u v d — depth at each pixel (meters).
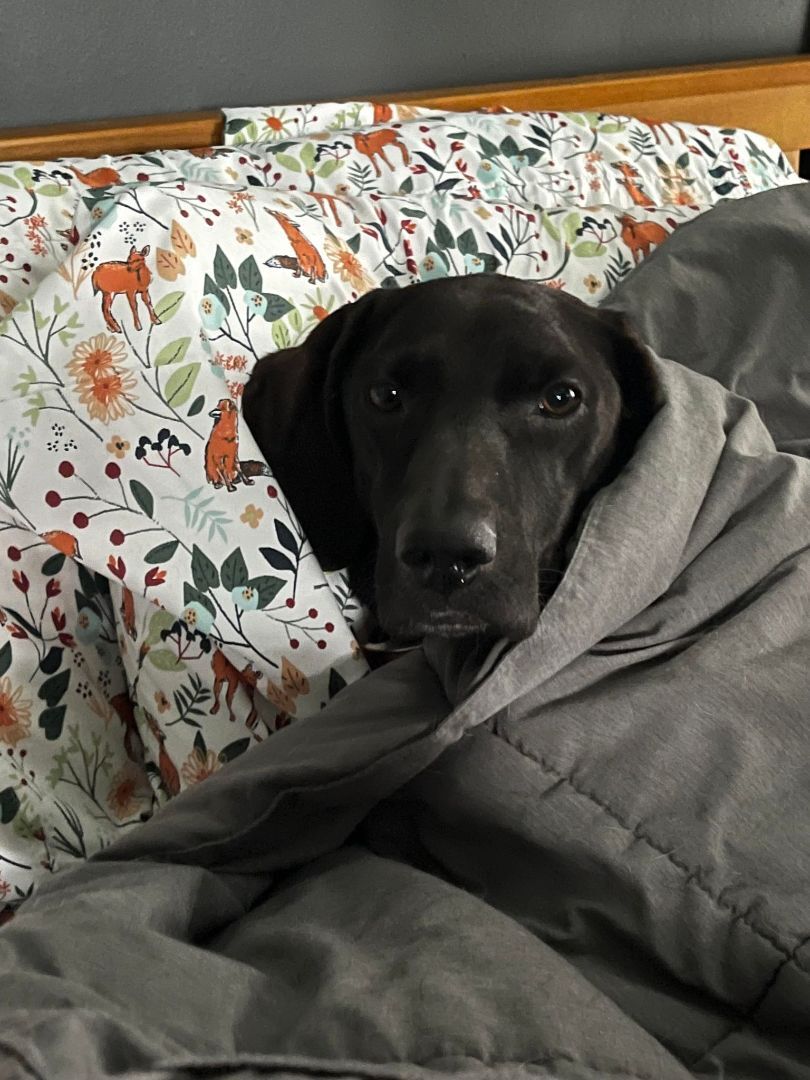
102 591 1.19
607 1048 0.58
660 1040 0.72
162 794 1.17
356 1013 0.59
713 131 2.02
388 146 1.71
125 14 1.79
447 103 2.00
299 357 1.18
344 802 0.84
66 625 1.16
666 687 0.86
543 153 1.83
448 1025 0.58
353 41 2.02
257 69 1.94
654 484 0.99
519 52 2.22
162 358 1.12
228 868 0.83
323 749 0.85
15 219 1.29
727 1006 0.75
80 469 1.07
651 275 1.51
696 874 0.77
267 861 0.84
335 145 1.68
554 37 2.25
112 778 1.18
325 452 1.19
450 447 1.01
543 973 0.63
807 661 0.91
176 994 0.61
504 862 0.83
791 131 2.42
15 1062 0.49
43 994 0.57
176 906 0.75
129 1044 0.53
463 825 0.84
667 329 1.48
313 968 0.67
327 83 2.02
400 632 0.97
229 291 1.21
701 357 1.47
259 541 1.10
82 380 1.09
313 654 1.10
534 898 0.81
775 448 1.23
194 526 1.08
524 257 1.56
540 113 1.91
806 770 0.84
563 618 0.87
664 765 0.82
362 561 1.20
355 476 1.18
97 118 1.81
